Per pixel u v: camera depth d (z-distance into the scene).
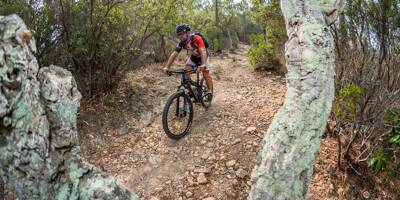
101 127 4.98
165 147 4.68
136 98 5.75
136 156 4.53
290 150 2.02
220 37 10.55
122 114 5.30
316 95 2.22
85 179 1.55
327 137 4.60
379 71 4.00
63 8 4.82
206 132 4.92
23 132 1.40
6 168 1.45
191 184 3.99
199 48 4.75
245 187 3.94
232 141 4.67
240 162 4.29
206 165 4.27
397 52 3.96
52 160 1.46
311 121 2.13
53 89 1.52
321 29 2.55
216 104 5.72
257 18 7.28
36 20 4.51
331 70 2.41
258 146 4.52
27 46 1.44
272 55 7.19
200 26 9.97
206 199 3.76
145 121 5.25
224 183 3.98
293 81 2.36
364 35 4.11
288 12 2.83
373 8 3.87
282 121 2.16
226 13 11.88
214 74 7.26
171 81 6.55
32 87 1.44
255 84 6.59
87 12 5.09
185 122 5.18
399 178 3.97
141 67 7.08
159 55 7.75
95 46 5.12
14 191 1.53
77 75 5.25
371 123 4.05
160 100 5.81
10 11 4.22
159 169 4.29
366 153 4.17
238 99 5.90
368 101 3.99
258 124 5.03
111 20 5.16
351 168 4.09
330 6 2.85
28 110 1.40
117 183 1.63
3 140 1.41
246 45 12.09
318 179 4.01
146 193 3.90
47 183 1.45
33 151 1.41
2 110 1.36
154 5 5.80
